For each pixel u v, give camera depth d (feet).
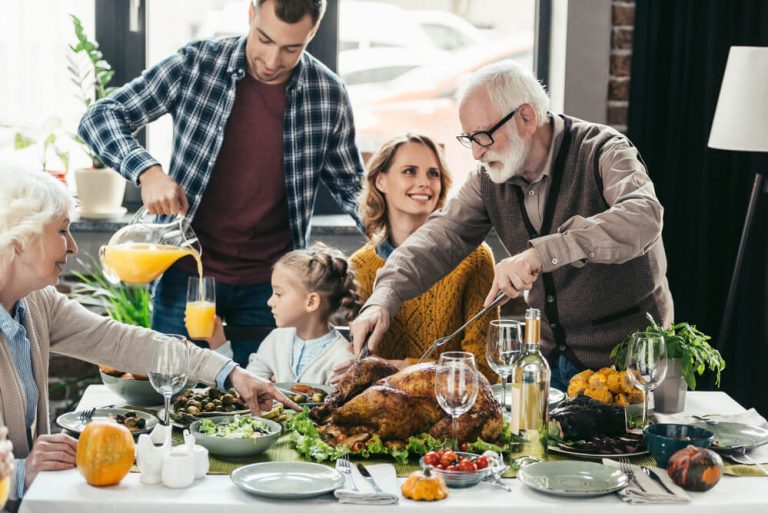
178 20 12.73
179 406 6.90
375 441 6.18
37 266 6.49
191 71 9.61
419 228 8.51
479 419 6.25
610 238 6.92
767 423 6.97
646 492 5.55
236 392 7.10
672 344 7.09
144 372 7.18
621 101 12.55
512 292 6.97
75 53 12.39
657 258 8.23
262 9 8.82
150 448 5.75
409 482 5.58
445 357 5.81
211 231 9.81
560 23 12.60
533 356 6.25
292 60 9.14
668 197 12.46
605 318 8.23
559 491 5.51
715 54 12.22
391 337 8.76
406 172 8.88
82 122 9.59
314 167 9.93
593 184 8.03
